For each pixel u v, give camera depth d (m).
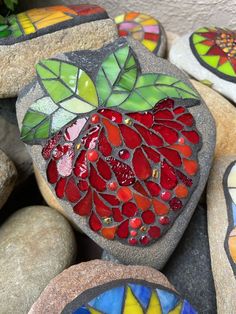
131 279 0.16
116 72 0.20
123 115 0.19
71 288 0.16
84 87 0.19
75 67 0.20
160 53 0.28
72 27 0.23
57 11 0.24
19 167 0.24
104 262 0.17
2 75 0.22
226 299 0.18
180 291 0.19
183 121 0.19
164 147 0.19
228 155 0.21
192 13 0.31
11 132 0.24
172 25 0.32
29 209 0.22
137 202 0.18
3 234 0.21
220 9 0.30
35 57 0.23
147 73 0.20
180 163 0.19
